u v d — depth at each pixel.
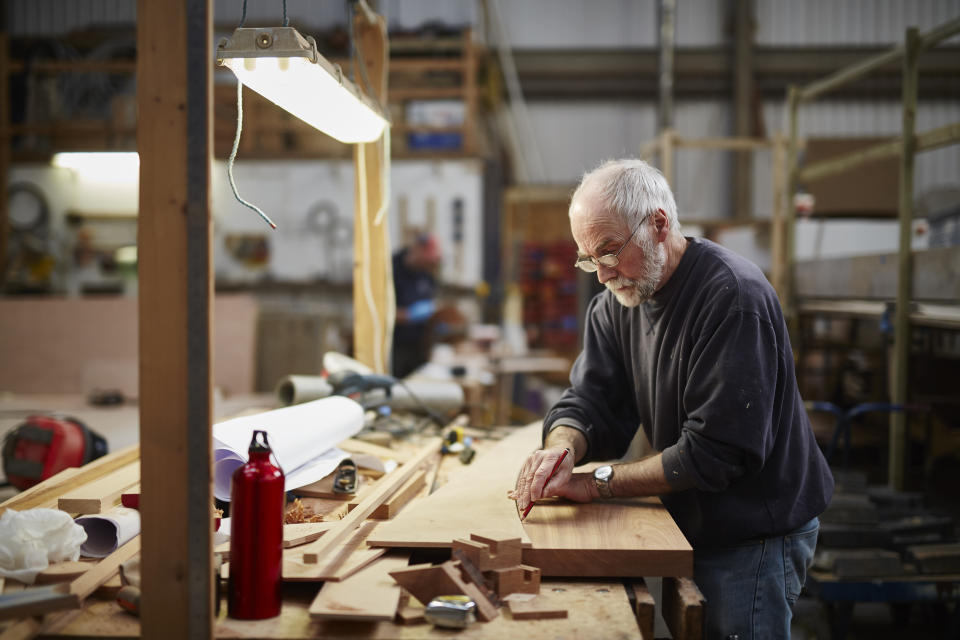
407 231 7.84
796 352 4.64
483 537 1.36
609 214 1.62
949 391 4.09
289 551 1.41
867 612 3.28
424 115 7.98
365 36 2.66
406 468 1.95
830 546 2.88
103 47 8.37
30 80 7.92
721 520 1.66
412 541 1.42
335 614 1.16
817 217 6.07
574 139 9.77
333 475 1.92
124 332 6.42
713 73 9.68
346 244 7.85
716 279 1.64
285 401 2.46
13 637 1.12
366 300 2.78
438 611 1.19
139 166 1.12
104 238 7.79
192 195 1.12
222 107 4.09
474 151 7.81
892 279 3.48
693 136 9.80
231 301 6.50
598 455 1.92
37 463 2.52
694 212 9.73
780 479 1.65
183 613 1.14
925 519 3.11
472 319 7.78
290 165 7.84
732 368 1.54
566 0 9.70
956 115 9.51
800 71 9.59
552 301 8.76
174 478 1.14
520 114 9.70
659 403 1.78
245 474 1.21
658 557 1.39
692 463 1.54
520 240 8.90
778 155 5.68
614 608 1.28
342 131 2.11
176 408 1.13
